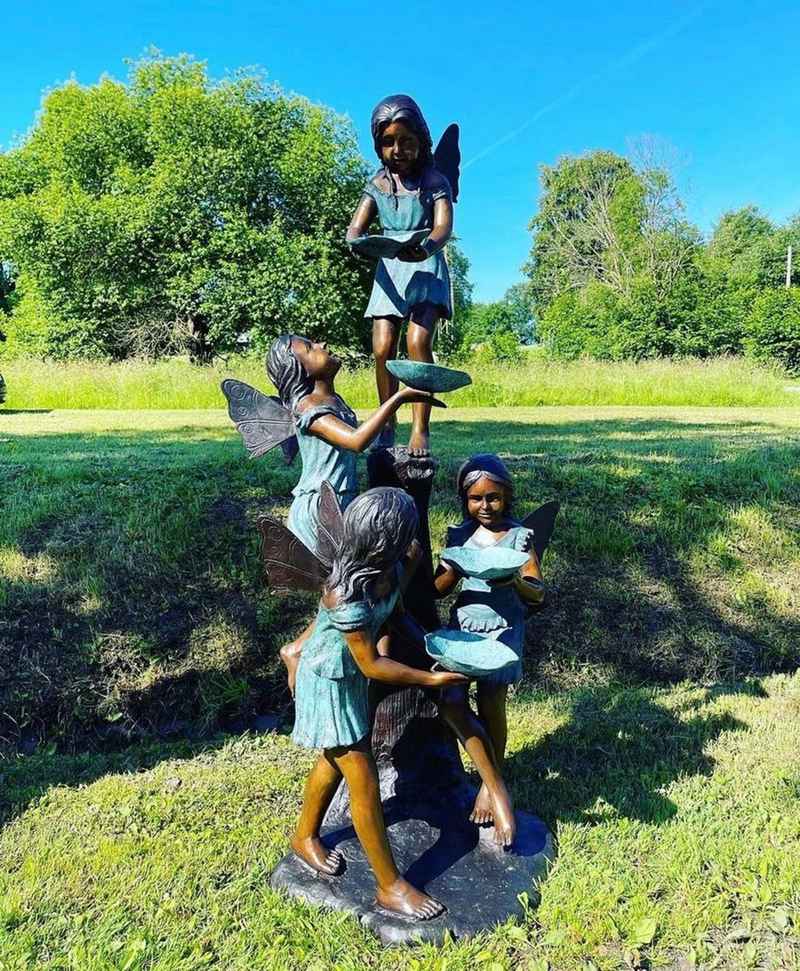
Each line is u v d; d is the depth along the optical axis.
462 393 14.71
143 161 24.73
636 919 2.43
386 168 2.85
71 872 2.75
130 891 2.64
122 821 3.14
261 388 14.63
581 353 30.41
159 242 23.45
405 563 2.62
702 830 2.97
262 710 4.55
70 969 2.25
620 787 3.36
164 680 4.47
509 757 3.70
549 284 44.59
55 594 4.69
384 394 3.03
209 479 6.00
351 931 2.37
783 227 36.75
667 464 6.90
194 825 3.09
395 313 2.87
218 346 24.33
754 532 5.96
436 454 7.22
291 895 2.55
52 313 24.17
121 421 10.65
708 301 29.33
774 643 5.18
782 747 3.78
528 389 15.07
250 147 23.16
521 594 2.64
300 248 22.77
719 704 4.37
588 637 5.10
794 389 16.73
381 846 2.38
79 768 3.75
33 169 25.59
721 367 17.22
